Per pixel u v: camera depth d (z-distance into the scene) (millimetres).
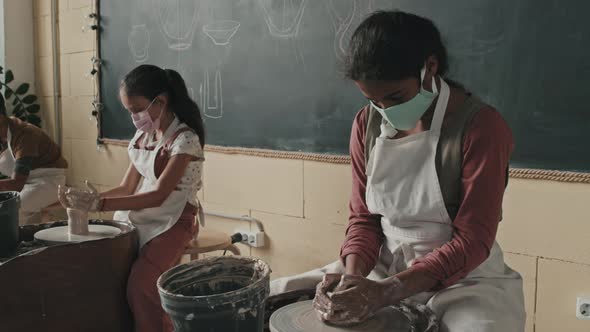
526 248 1978
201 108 3064
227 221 3023
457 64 2062
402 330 1045
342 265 1336
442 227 1236
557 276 1915
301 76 2561
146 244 1978
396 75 1067
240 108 2861
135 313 1777
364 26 1111
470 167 1153
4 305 1455
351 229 1373
